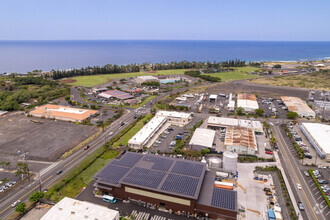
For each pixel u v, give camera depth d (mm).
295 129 106438
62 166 75062
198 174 62500
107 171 64312
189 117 118125
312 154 83688
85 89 190125
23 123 113688
